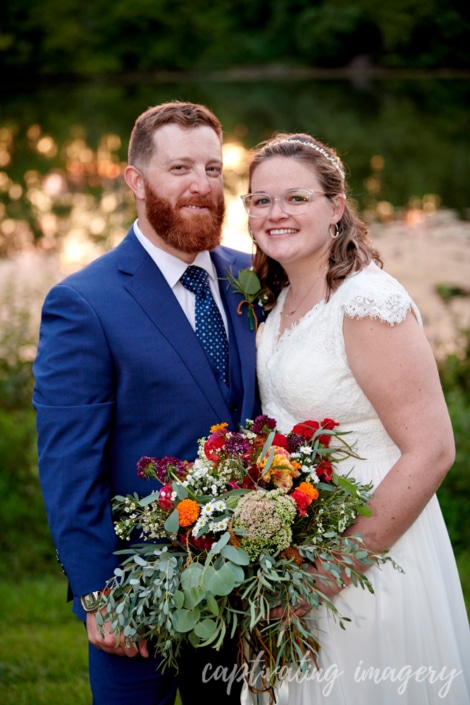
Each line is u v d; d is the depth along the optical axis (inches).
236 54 1082.7
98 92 887.1
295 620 70.9
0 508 155.8
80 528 79.3
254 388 87.8
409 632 77.8
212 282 90.4
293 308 85.4
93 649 83.8
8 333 211.0
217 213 86.8
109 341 81.5
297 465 74.0
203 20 1063.0
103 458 81.3
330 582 71.6
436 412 75.0
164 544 77.1
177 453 83.3
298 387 79.7
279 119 664.4
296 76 1026.1
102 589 79.2
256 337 90.2
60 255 299.0
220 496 72.2
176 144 84.1
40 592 137.7
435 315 232.8
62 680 109.9
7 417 173.8
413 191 413.4
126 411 82.8
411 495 74.3
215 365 87.5
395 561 78.3
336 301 78.3
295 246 80.9
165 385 82.7
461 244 310.0
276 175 80.9
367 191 414.3
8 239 320.8
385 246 308.3
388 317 74.1
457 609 82.5
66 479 79.5
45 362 81.9
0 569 146.6
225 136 558.3
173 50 1066.7
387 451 79.7
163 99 807.1
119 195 394.6
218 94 845.8
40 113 741.3
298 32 1048.8
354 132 611.2
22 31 1018.7
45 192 405.1
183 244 85.0
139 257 86.1
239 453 72.7
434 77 988.6
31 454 159.2
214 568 69.6
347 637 77.9
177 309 85.0
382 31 992.2
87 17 1040.8
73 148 558.9
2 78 1038.4
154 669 83.0
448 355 184.9
